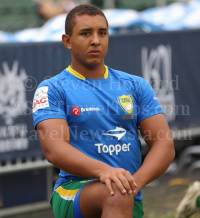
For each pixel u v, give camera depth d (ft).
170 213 62.39
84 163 24.13
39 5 167.43
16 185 66.80
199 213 48.78
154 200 70.23
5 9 166.40
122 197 22.66
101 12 27.25
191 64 78.69
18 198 67.00
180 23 119.75
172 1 198.70
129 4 194.90
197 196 46.39
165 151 27.07
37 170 67.92
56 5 169.48
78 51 27.20
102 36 27.17
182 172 87.97
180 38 77.56
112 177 23.03
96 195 23.50
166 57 76.43
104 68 28.99
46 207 68.64
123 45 71.92
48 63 64.49
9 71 62.39
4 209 66.03
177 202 68.54
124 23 101.30
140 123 28.99
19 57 62.80
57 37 89.56
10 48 62.23
